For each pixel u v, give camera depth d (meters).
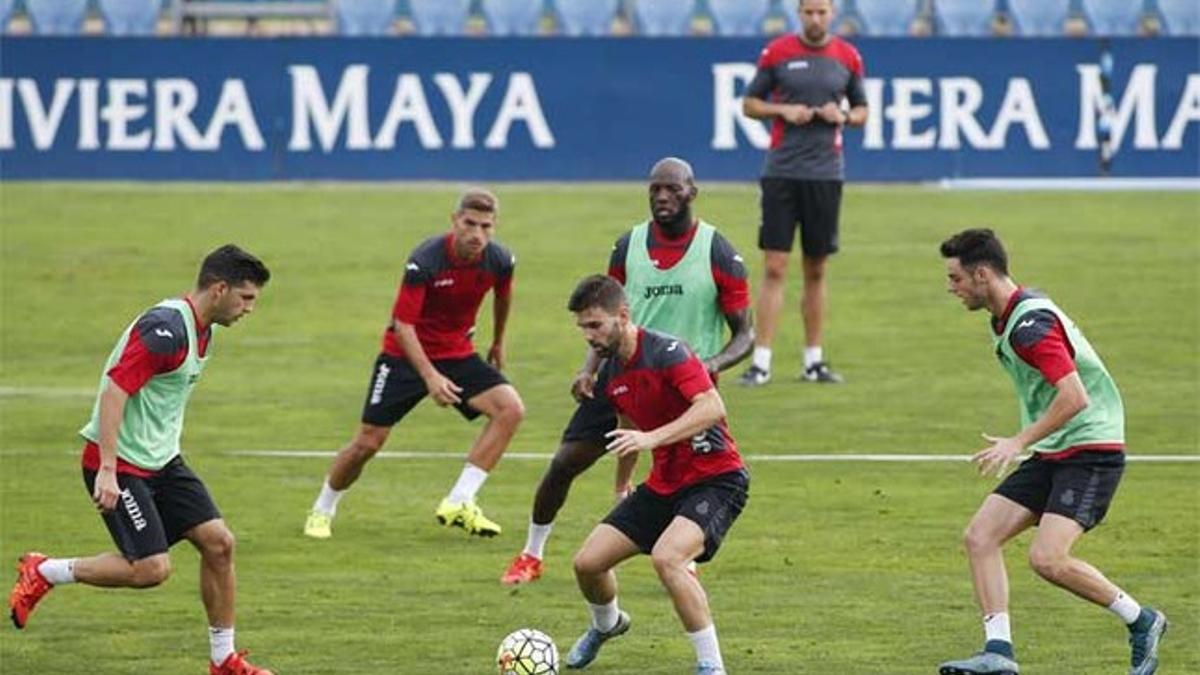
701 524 35.88
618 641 39.94
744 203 97.31
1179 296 79.25
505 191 101.75
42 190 102.19
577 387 43.28
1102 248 88.06
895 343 72.50
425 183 103.69
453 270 47.38
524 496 52.56
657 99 102.81
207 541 36.91
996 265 36.06
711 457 36.28
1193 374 66.94
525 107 103.12
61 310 78.06
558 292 80.88
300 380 67.31
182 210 97.19
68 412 62.38
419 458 57.19
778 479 53.88
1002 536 36.53
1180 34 107.69
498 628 40.69
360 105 103.31
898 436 58.84
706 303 44.78
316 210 97.00
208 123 103.62
